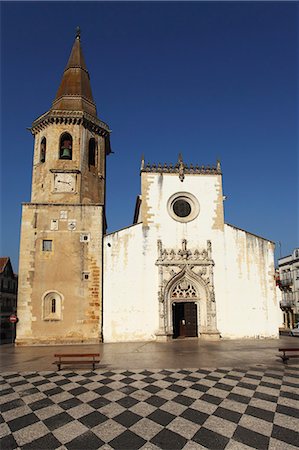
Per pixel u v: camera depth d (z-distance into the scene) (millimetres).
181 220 28484
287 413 8867
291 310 58344
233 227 28734
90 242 26250
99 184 29078
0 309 51656
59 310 24844
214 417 8656
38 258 25484
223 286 27562
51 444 7246
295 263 57875
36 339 24141
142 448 7004
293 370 14133
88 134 29062
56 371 14422
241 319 27141
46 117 28328
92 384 12086
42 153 29016
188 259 27422
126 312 25891
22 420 8641
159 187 29016
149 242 27594
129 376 13234
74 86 30922
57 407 9602
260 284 27922
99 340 24641
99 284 25578
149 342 24938
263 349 20859
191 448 6988
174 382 12219
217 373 13609
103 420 8555
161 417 8711
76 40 33812
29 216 26109
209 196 29375
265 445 7082
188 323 27234
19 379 13039
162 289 26422
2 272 52906
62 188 27125
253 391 10945
